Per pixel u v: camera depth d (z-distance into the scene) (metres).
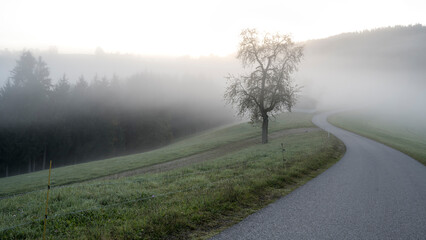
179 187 10.03
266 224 6.40
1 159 63.62
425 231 6.30
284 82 36.50
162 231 5.80
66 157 73.56
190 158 35.72
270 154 20.55
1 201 9.34
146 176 14.45
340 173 13.99
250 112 39.31
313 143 27.34
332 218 6.98
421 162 21.09
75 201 8.26
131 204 7.97
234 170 13.58
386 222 6.86
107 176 28.20
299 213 7.30
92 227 6.02
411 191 10.66
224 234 5.77
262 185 10.07
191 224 6.26
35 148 67.69
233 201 8.10
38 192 10.45
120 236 5.45
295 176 12.45
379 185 11.52
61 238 5.45
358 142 34.31
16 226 6.14
